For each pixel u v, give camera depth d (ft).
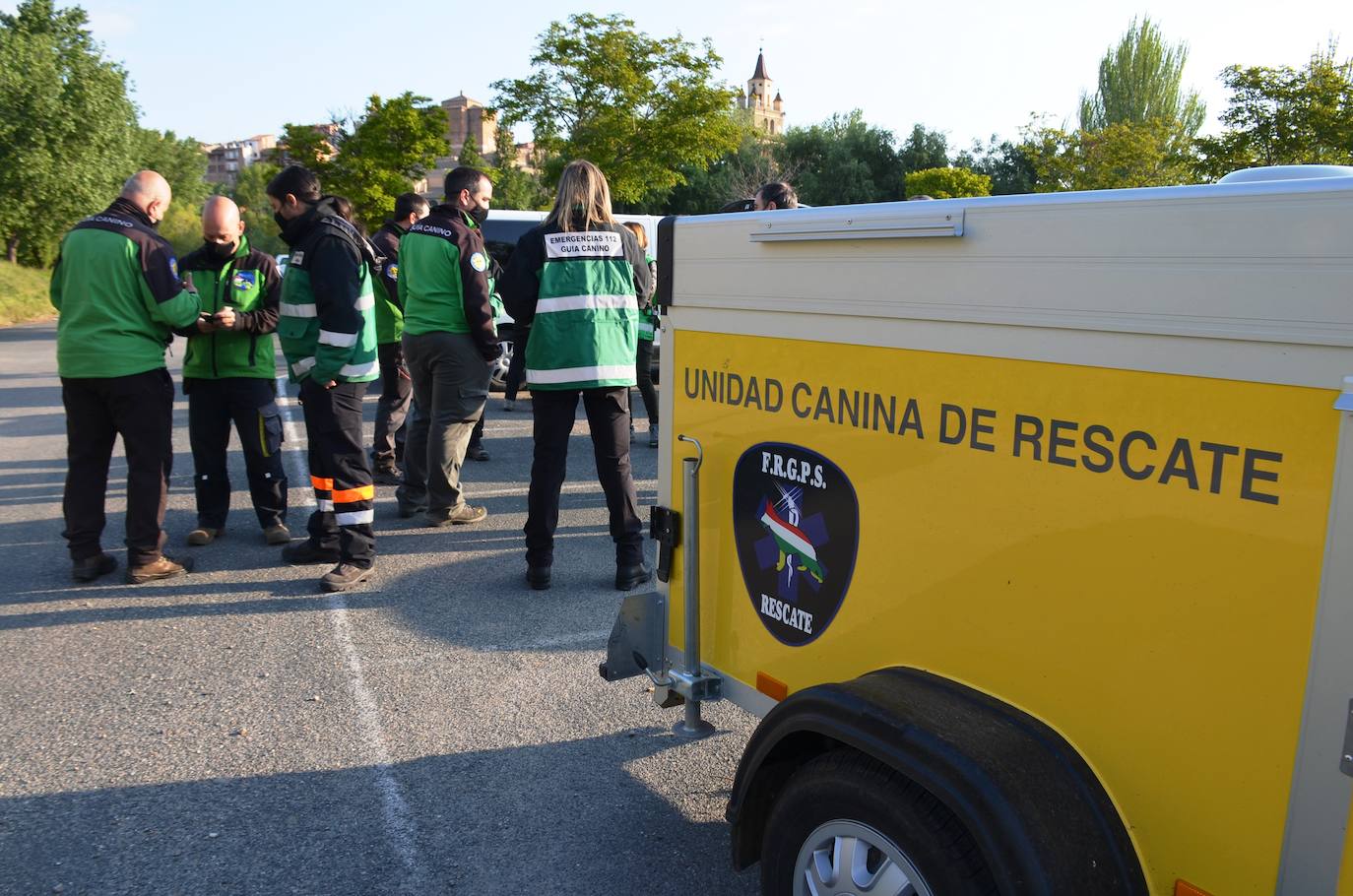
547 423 15.35
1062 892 5.30
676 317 8.97
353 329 15.23
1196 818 5.26
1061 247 5.62
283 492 18.62
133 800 10.02
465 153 130.11
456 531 19.40
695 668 9.16
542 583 16.01
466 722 11.71
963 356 6.29
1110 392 5.47
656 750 11.10
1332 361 4.50
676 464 9.21
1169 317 5.13
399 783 10.39
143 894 8.59
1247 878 5.07
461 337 18.31
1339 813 4.64
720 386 8.52
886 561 7.03
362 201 85.15
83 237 14.89
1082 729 5.81
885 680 6.68
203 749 11.01
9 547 18.26
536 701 12.24
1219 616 5.06
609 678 9.46
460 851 9.23
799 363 7.63
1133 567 5.44
